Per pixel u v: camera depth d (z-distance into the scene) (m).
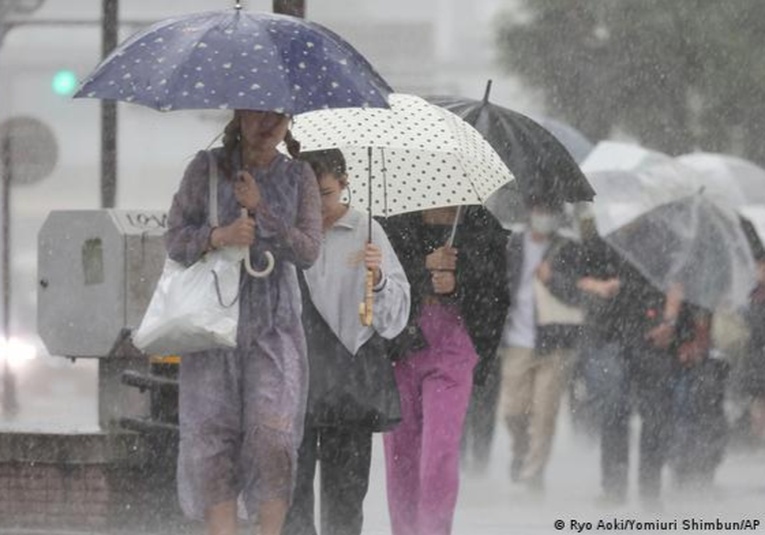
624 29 70.75
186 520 25.75
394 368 23.30
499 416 43.75
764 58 68.94
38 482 25.78
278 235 19.06
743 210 41.97
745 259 36.69
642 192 36.91
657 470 32.84
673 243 36.41
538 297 36.47
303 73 18.52
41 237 26.83
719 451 34.62
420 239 23.41
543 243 36.41
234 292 18.84
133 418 25.94
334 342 21.77
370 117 21.98
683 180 37.19
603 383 34.41
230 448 19.19
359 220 21.89
